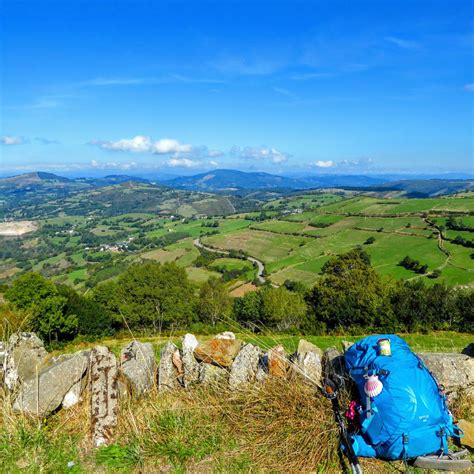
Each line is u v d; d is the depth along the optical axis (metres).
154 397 4.92
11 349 5.18
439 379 4.89
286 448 3.96
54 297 31.61
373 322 23.95
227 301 43.34
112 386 4.45
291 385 4.58
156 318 38.81
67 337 33.22
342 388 4.47
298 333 23.06
